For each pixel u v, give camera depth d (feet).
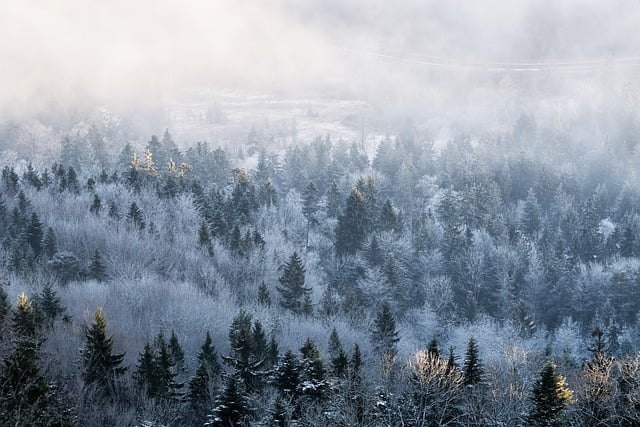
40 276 260.01
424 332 304.50
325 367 168.04
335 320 266.36
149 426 130.41
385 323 249.34
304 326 255.50
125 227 342.44
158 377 160.35
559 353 290.76
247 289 300.81
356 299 312.71
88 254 312.29
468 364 169.17
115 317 231.50
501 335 294.66
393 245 358.64
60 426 104.63
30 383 100.73
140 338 215.72
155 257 314.14
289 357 161.38
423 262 361.30
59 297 227.81
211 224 368.68
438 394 150.30
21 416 94.58
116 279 277.23
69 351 169.58
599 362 169.68
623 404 152.56
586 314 349.00
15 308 197.57
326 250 387.75
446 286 339.98
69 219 352.28
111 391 153.28
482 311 340.39
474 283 350.23
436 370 152.35
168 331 225.15
